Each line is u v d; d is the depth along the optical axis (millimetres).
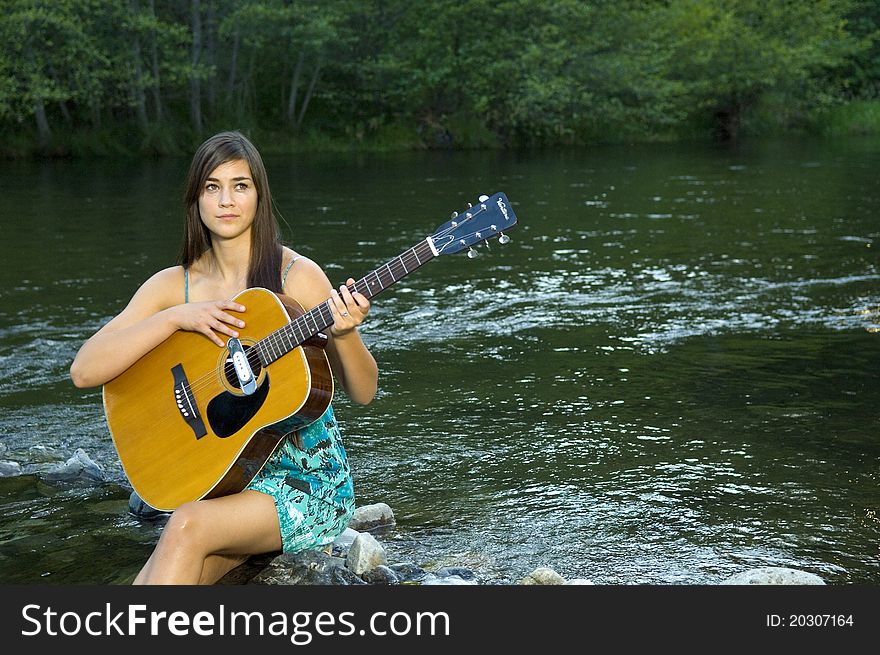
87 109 25750
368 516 3377
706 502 3510
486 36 28750
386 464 3914
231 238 3102
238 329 3021
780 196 13664
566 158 22797
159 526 3387
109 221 11461
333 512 3076
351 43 28297
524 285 7523
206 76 24562
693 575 2980
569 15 28641
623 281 7648
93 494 3660
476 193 14656
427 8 28094
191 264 3197
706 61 30906
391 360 5414
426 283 7617
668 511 3438
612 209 12414
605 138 30062
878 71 37719
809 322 6191
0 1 21734
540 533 3283
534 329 6105
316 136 27062
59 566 3092
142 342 3029
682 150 25297
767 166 19250
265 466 3018
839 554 3109
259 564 3025
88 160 22625
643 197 13836
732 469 3803
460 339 5871
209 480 2943
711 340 5777
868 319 6238
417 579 2984
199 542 2756
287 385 2947
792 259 8539
